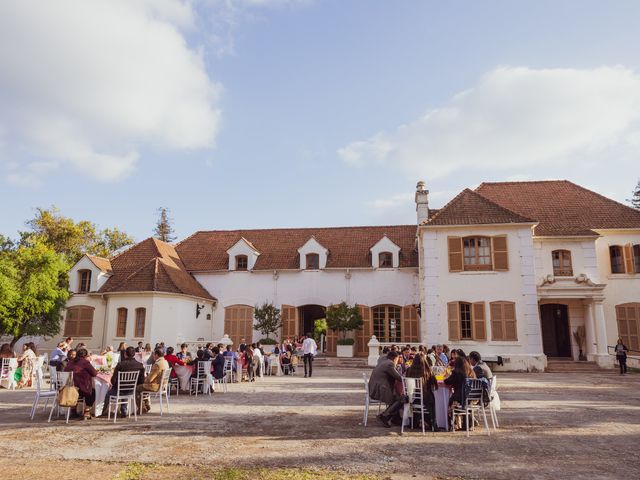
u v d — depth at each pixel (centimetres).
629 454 748
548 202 2820
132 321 2689
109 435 882
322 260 3097
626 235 2605
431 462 703
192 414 1106
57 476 634
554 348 2642
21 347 2923
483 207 2564
